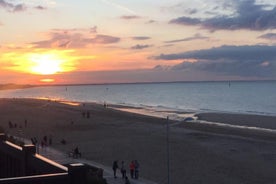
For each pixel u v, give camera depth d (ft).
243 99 585.22
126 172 111.34
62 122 251.19
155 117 286.25
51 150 148.25
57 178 22.27
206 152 144.97
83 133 200.23
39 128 220.64
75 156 133.39
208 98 640.99
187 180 104.78
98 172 81.25
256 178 107.55
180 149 151.43
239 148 153.28
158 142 168.86
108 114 306.14
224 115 307.78
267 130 209.56
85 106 410.11
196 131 203.41
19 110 350.64
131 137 184.65
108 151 147.54
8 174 32.99
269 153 142.41
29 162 28.48
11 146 32.17
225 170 116.37
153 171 114.52
